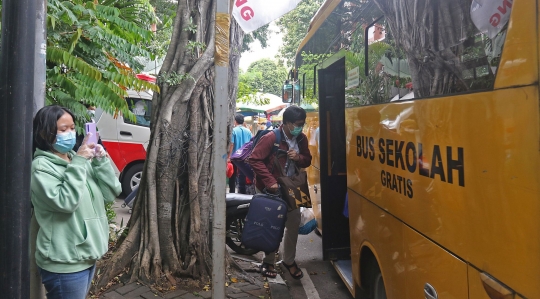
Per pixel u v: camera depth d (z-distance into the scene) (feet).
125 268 13.98
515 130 5.00
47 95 14.02
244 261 16.85
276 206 13.58
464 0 6.10
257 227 13.64
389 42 9.04
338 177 16.35
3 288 6.89
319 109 16.26
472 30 5.90
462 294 6.18
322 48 16.47
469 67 5.97
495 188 5.37
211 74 15.08
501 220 5.27
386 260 9.29
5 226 6.88
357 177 11.41
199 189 14.74
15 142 6.86
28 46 6.91
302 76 22.02
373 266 10.83
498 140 5.32
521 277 4.90
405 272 8.27
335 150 16.34
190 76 14.48
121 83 14.32
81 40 14.98
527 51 4.82
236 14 10.16
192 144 14.65
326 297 14.43
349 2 12.14
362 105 10.92
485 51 5.60
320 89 16.25
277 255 18.29
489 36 5.51
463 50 6.11
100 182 8.39
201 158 14.84
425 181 7.32
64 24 14.48
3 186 6.87
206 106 14.98
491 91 5.46
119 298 12.66
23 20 6.86
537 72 4.67
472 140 5.89
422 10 7.41
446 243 6.62
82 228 7.87
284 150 14.65
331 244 16.17
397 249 8.65
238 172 24.64
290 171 14.84
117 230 18.79
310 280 15.75
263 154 14.40
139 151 27.32
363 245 10.94
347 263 15.69
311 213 16.16
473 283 5.89
